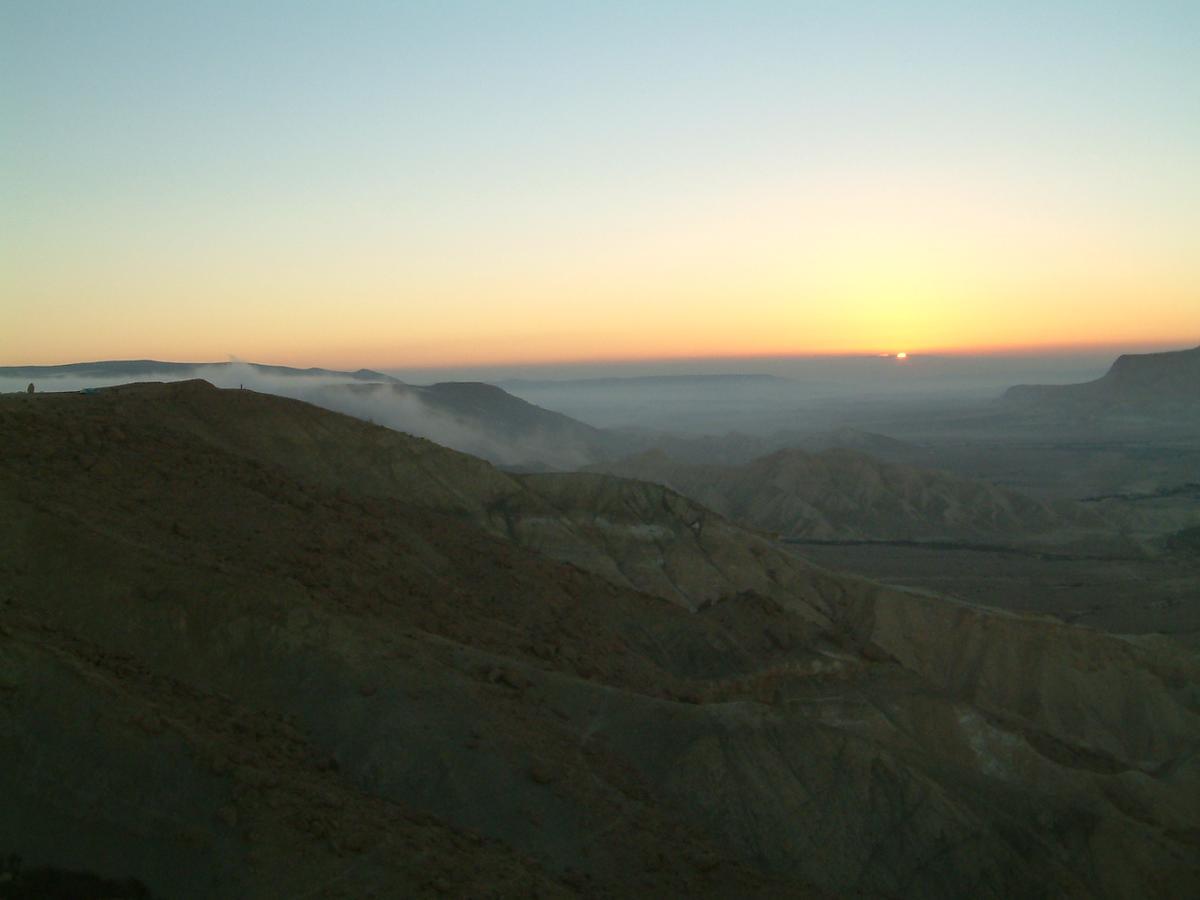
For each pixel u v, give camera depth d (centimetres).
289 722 2050
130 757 1639
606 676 2995
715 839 2306
